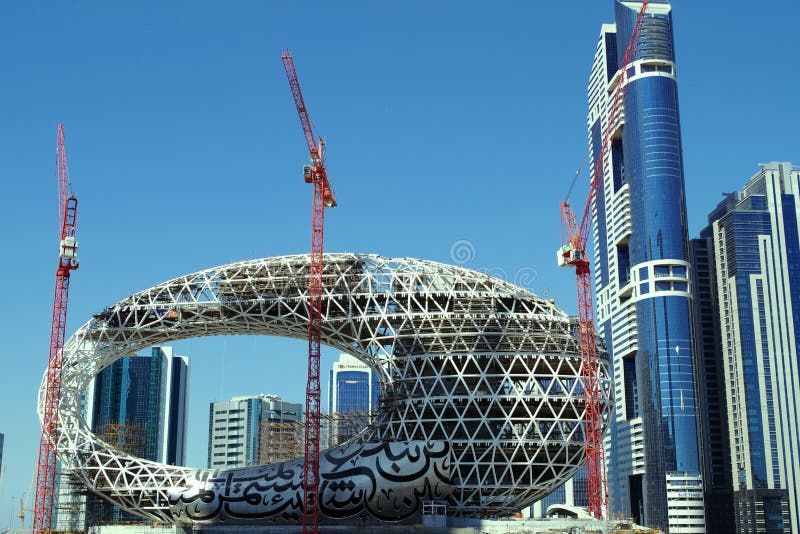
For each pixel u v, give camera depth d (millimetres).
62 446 140500
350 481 125125
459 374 130750
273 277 137125
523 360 132625
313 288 134750
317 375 131625
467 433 129625
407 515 126562
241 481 131875
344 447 131250
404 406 134375
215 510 131750
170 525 132250
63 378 142750
